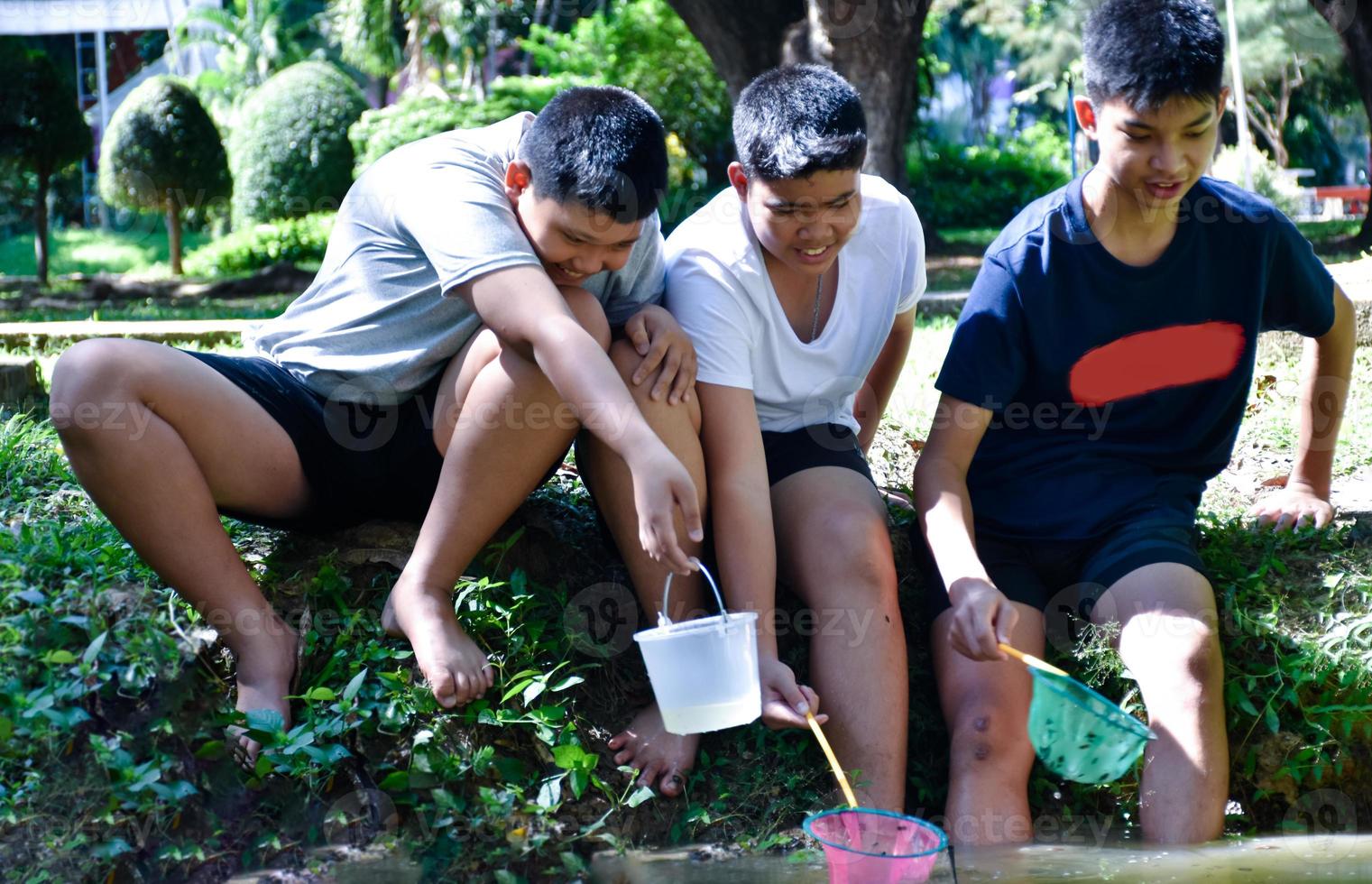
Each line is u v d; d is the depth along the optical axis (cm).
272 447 235
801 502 251
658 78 1611
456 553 231
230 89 2100
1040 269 257
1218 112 238
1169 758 228
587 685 246
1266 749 251
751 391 247
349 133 1545
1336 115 2370
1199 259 257
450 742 227
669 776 233
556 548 271
